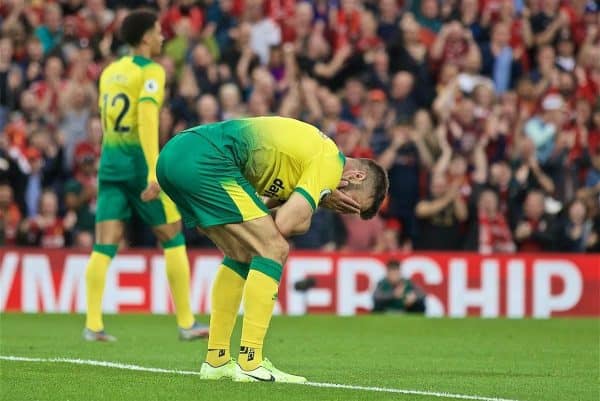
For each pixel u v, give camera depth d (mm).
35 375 28844
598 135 70188
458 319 54906
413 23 72250
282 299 58562
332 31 73438
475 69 71750
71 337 41781
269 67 71375
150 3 74125
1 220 61375
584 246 63531
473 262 59438
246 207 26953
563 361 35688
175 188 27312
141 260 57281
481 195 63219
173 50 70938
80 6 74375
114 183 39875
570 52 74688
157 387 26453
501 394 27078
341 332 46500
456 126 66188
